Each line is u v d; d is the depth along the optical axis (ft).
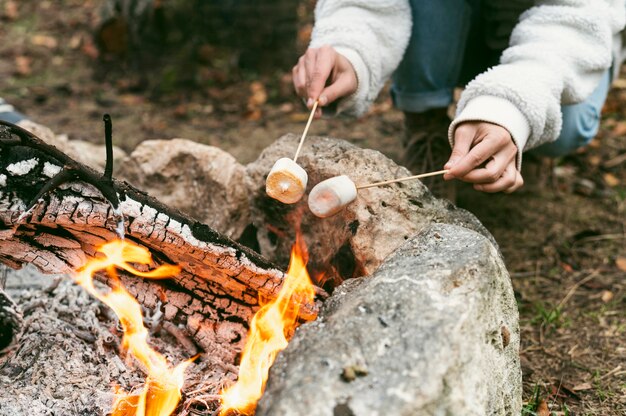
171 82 13.43
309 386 3.63
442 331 3.85
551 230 8.80
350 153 5.68
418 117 7.97
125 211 4.64
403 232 5.34
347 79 6.16
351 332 3.93
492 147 5.17
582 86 5.91
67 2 17.60
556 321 7.06
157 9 13.82
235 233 6.61
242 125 12.08
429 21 7.14
